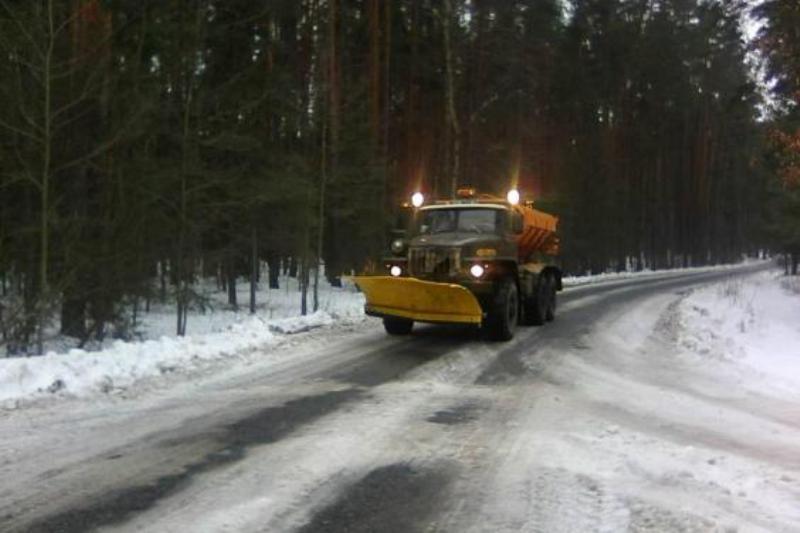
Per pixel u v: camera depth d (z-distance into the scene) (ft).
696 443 21.59
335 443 21.13
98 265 39.68
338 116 63.77
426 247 40.91
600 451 20.53
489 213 44.57
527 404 26.45
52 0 35.27
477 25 88.99
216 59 55.31
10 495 16.84
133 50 44.98
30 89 36.06
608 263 163.12
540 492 17.26
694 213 207.92
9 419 23.13
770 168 90.84
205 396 26.91
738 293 80.28
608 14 147.74
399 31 85.87
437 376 31.48
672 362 36.11
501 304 41.22
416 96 91.45
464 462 19.56
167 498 16.70
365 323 49.29
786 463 19.69
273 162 57.47
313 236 64.75
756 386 30.42
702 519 15.51
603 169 148.77
